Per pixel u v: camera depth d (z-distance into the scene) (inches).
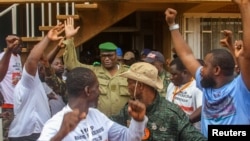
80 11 352.2
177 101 259.8
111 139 161.2
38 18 412.5
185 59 205.6
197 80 195.8
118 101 271.0
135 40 457.1
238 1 168.4
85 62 438.0
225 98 177.6
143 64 181.9
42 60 262.4
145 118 153.7
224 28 417.1
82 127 152.6
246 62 168.2
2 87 298.0
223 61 178.9
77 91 153.3
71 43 278.2
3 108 296.7
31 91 239.5
